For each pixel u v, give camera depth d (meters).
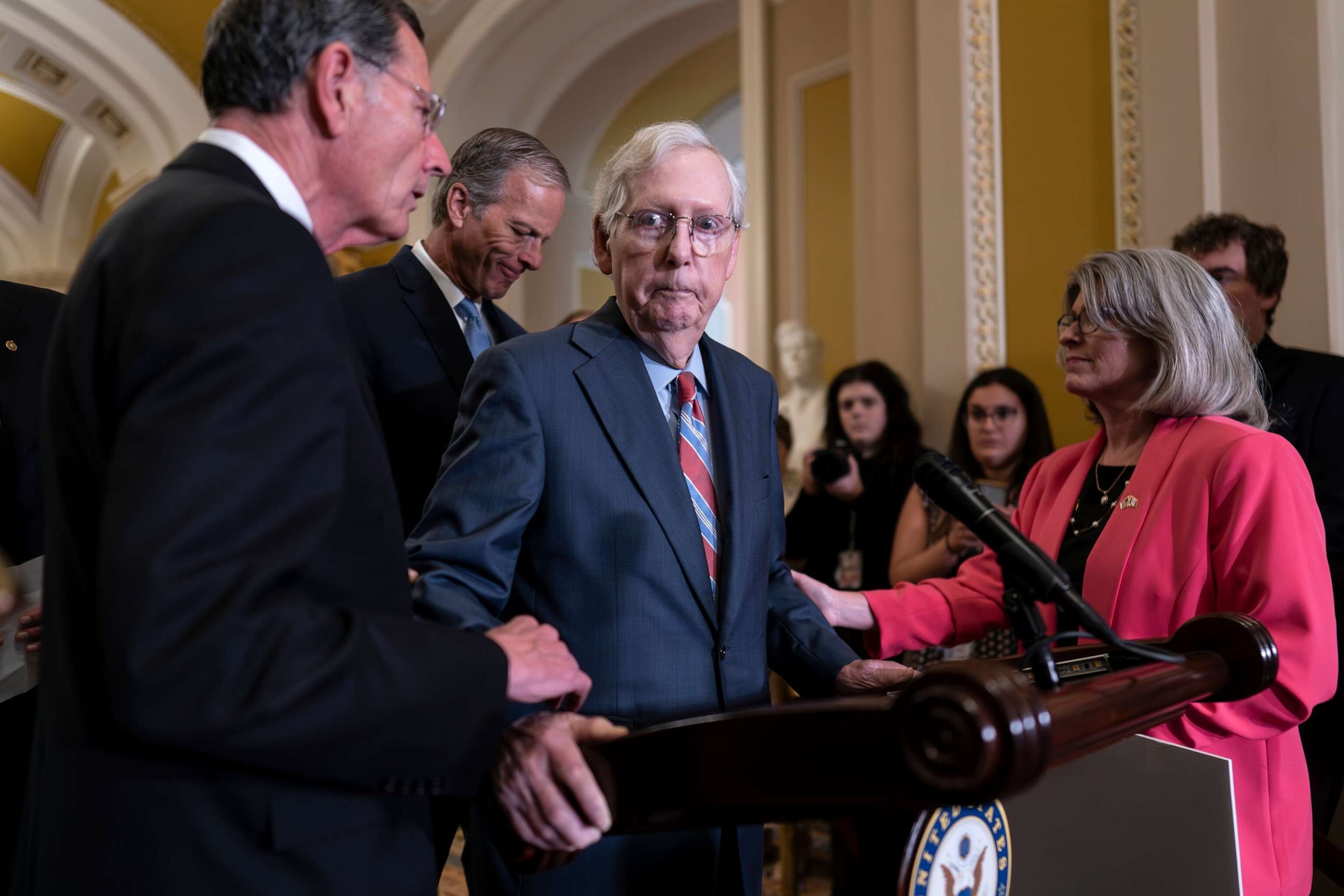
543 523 1.48
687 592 1.48
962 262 3.98
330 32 1.07
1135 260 1.80
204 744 0.86
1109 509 1.83
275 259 0.96
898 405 3.84
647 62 8.50
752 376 1.74
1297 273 3.09
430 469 2.23
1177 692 1.11
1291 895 1.57
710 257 1.55
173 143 8.48
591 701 1.44
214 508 0.86
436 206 2.43
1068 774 1.31
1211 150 3.29
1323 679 1.52
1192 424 1.75
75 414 0.97
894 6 4.37
